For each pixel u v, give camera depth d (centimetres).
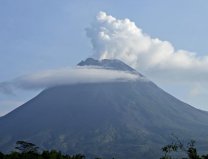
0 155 11962
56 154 12206
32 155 12350
